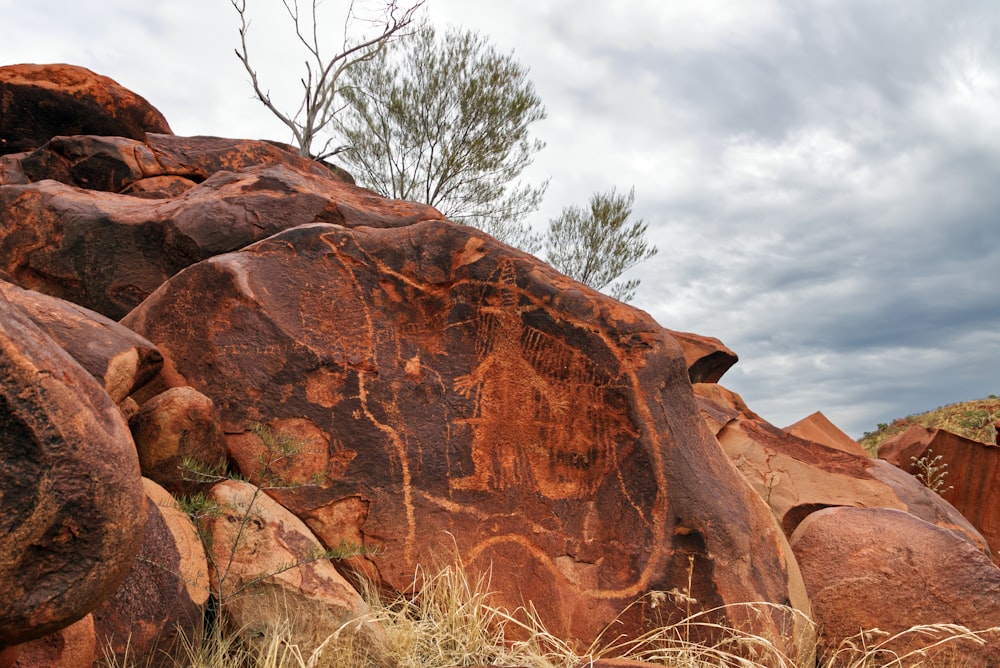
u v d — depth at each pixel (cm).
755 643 375
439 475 401
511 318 421
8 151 817
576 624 377
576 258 1436
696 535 392
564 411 409
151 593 306
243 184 595
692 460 410
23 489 195
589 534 394
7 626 201
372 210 619
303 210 574
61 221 559
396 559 387
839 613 409
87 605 214
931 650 389
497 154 1380
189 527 344
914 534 420
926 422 1750
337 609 332
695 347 826
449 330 424
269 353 408
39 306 354
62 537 204
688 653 366
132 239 553
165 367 410
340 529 389
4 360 193
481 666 328
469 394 415
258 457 395
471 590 383
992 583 399
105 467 210
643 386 409
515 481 404
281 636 318
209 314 415
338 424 402
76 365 222
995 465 771
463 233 435
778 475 554
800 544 443
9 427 193
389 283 431
